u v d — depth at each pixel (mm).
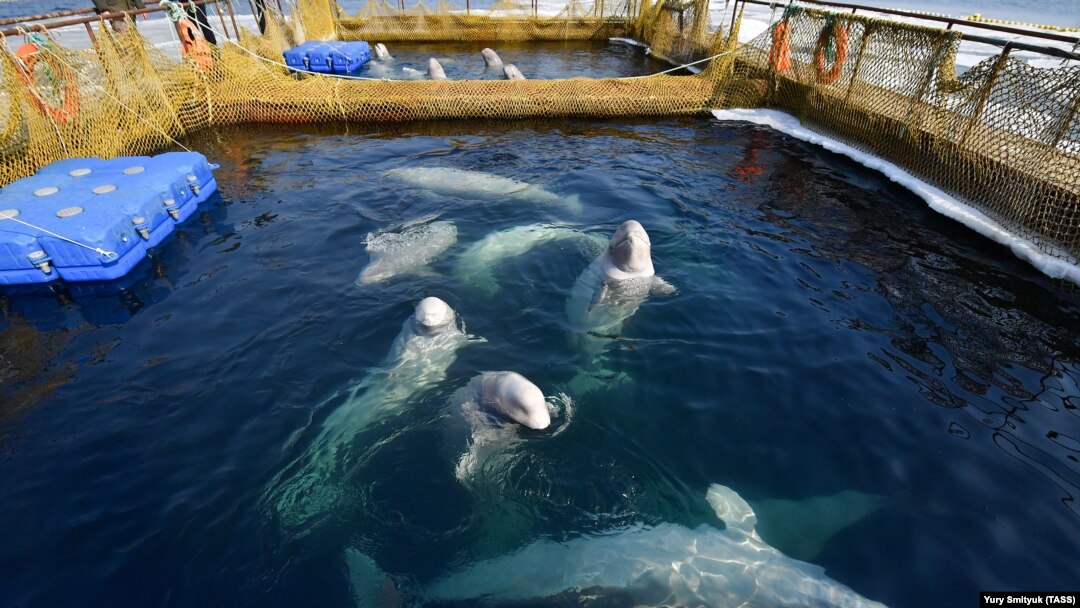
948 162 10305
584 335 6703
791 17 14688
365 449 5168
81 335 6832
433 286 7609
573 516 4590
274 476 4883
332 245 8727
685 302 7289
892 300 7453
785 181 11312
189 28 14344
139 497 4672
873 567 4188
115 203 8484
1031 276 8117
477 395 5609
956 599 3979
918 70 10977
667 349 6469
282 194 10664
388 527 4500
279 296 7438
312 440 5242
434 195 10469
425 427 5398
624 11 26500
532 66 21453
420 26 25594
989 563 4211
